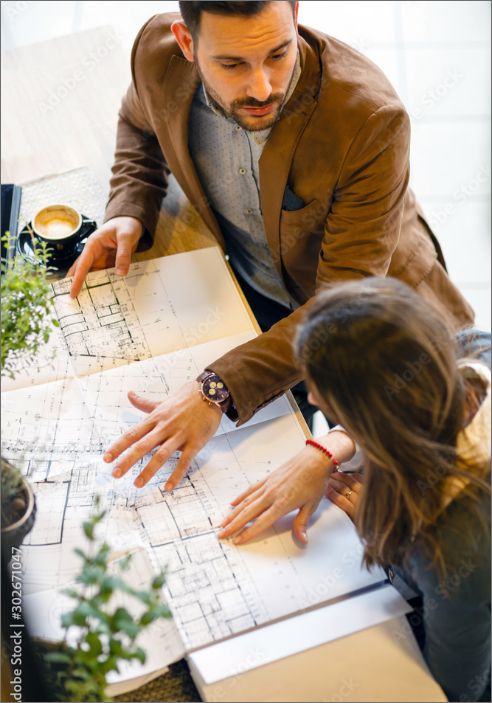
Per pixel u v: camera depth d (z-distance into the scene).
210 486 1.30
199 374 1.42
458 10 3.27
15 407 1.38
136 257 1.63
